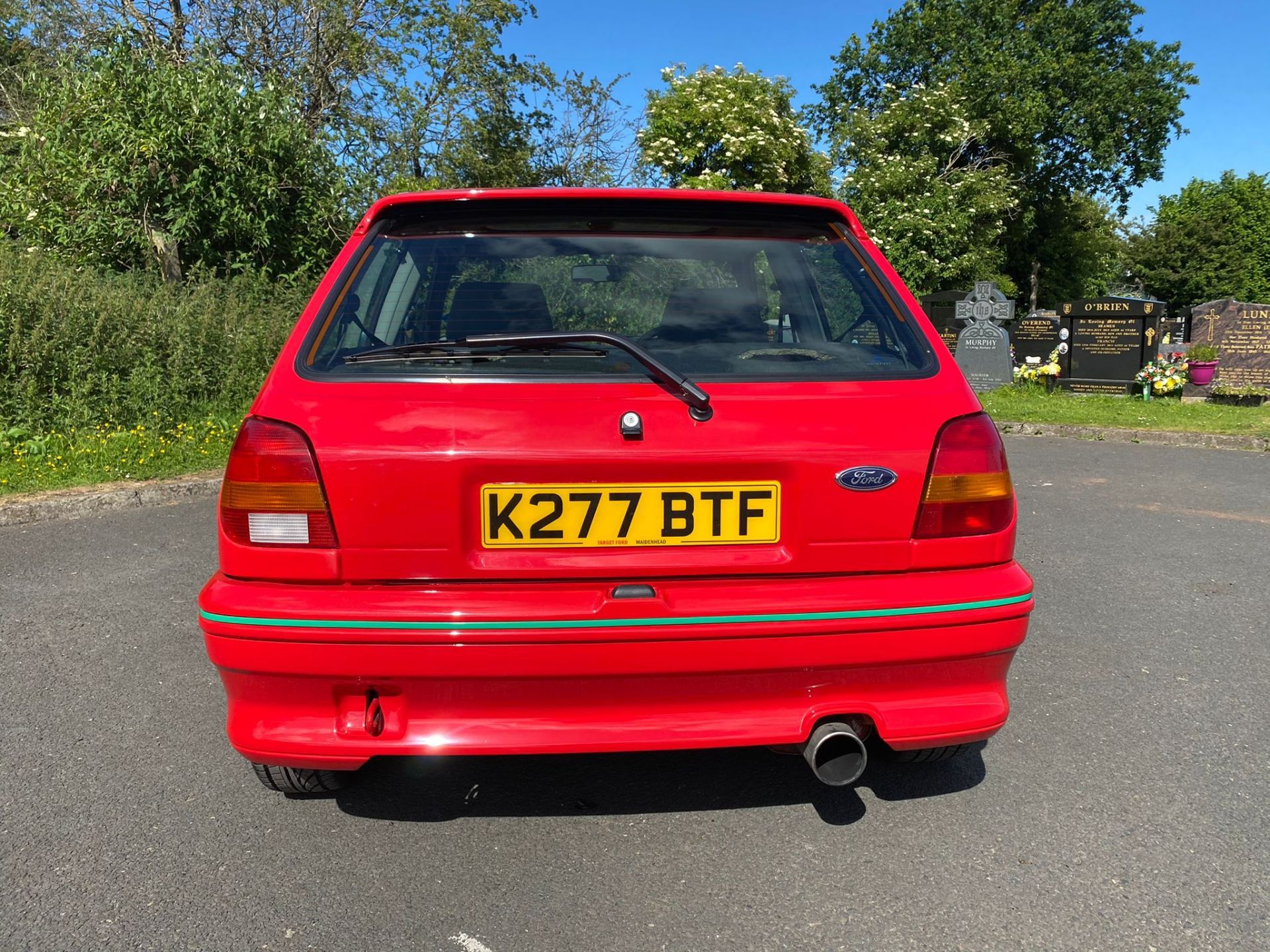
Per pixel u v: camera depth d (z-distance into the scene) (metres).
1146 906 2.20
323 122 17.09
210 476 7.11
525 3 19.14
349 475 2.04
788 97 19.86
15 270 8.58
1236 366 14.71
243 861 2.39
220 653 2.09
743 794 2.75
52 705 3.35
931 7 31.53
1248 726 3.19
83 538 5.70
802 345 2.36
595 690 2.11
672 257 2.46
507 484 2.07
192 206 11.07
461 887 2.28
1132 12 31.03
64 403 7.86
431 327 2.37
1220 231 45.94
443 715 2.10
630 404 2.11
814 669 2.15
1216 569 5.14
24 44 17.27
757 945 2.07
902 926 2.13
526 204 2.48
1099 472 8.30
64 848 2.44
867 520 2.16
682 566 2.11
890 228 23.62
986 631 2.21
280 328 9.88
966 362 14.68
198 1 16.25
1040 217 34.50
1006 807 2.66
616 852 2.44
